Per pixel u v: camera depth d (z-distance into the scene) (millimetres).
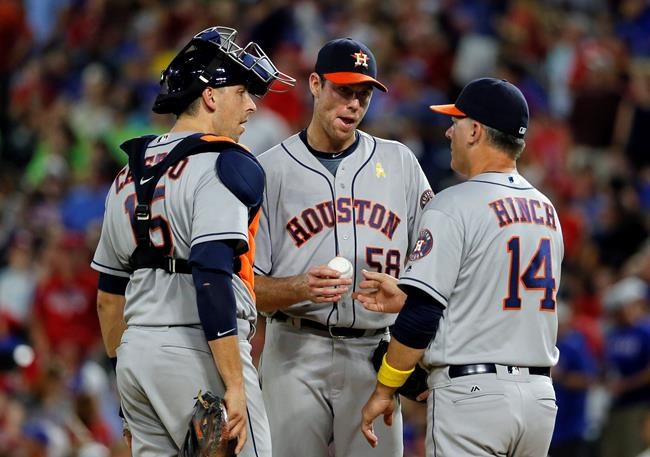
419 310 19891
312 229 22609
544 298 20312
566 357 42688
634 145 62531
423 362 20609
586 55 69750
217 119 20047
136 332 19438
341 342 22766
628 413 42000
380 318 22766
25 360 38594
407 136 55156
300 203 22703
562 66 71750
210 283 18547
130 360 19312
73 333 47375
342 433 22969
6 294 49844
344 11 70500
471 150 20812
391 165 23125
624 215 55281
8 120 68062
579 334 43469
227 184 19016
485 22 70188
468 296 20109
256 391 19562
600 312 46969
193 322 19234
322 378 22812
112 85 65188
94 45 72312
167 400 19125
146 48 69000
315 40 67500
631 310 43219
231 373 18594
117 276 20781
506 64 65562
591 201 58156
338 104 22250
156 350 19125
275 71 20469
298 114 58406
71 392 40406
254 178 19312
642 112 62719
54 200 56781
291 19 67438
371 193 22828
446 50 66688
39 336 46375
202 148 19359
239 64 19938
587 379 42500
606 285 48469
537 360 20172
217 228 18734
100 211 54062
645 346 42562
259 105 57406
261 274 22609
